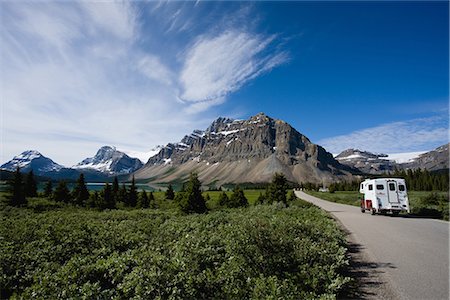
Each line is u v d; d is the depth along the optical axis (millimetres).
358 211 33562
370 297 7406
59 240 11664
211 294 7012
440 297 7348
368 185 29422
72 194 52312
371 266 9945
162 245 10742
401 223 21031
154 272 6918
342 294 7613
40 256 9922
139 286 6516
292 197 55500
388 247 12820
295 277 7785
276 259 8594
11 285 8273
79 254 9953
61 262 10180
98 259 9164
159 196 80750
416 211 29500
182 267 7469
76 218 22312
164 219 23328
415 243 13680
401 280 8555
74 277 7578
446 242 13922
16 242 12070
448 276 8891
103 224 17016
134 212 29234
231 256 8750
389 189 27438
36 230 13969
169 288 6629
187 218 20812
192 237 10938
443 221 22359
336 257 9414
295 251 9211
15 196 39875
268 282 6871
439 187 87938
